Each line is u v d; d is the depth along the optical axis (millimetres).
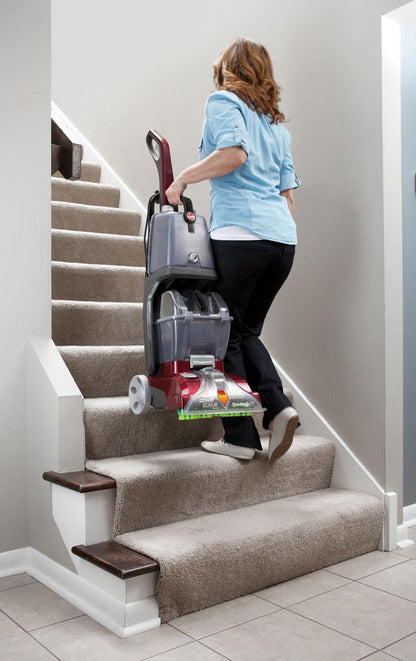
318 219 2365
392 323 2174
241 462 1957
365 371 2213
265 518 1871
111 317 2467
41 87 2014
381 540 2117
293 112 2449
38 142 2000
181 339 1719
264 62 1910
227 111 1778
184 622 1555
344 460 2264
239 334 1957
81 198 3348
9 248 1934
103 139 3666
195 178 1761
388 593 1732
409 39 2342
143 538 1663
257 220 1800
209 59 2879
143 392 1806
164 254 1742
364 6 2197
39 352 1936
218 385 1713
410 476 2387
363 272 2211
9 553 1920
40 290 1998
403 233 2338
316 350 2383
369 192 2188
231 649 1425
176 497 1801
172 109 3111
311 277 2395
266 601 1675
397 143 2193
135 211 3309
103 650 1424
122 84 3480
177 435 2074
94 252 2908
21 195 1961
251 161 1833
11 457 1934
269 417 1936
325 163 2336
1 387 1914
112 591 1547
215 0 2836
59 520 1782
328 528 1905
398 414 2201
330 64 2314
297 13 2434
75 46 3908
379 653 1411
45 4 2023
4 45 1935
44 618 1594
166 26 3148
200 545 1623
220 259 1824
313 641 1462
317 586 1779
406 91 2322
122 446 1943
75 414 1816
